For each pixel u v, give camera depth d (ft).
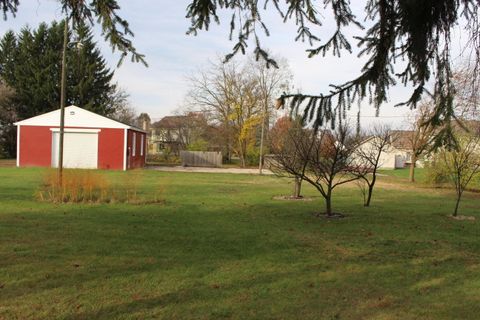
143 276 18.79
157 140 186.80
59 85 136.56
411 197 56.13
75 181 42.60
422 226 33.60
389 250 25.29
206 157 135.64
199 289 17.38
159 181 68.18
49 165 96.48
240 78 139.13
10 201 39.88
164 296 16.44
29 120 95.81
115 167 97.81
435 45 12.39
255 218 35.12
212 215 35.94
